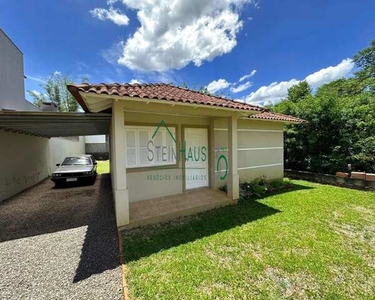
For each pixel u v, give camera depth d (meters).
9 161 7.55
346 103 9.50
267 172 9.19
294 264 3.13
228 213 5.49
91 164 10.36
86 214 5.61
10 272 3.02
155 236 4.14
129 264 3.17
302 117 10.44
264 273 2.94
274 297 2.46
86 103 4.42
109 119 6.02
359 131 8.67
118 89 4.25
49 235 4.31
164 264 3.16
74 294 2.55
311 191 7.77
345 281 2.76
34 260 3.35
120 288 2.66
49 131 8.76
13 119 5.38
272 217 5.14
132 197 5.96
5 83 7.53
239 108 5.53
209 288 2.63
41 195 7.79
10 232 4.48
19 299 2.47
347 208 5.74
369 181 7.64
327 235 4.11
